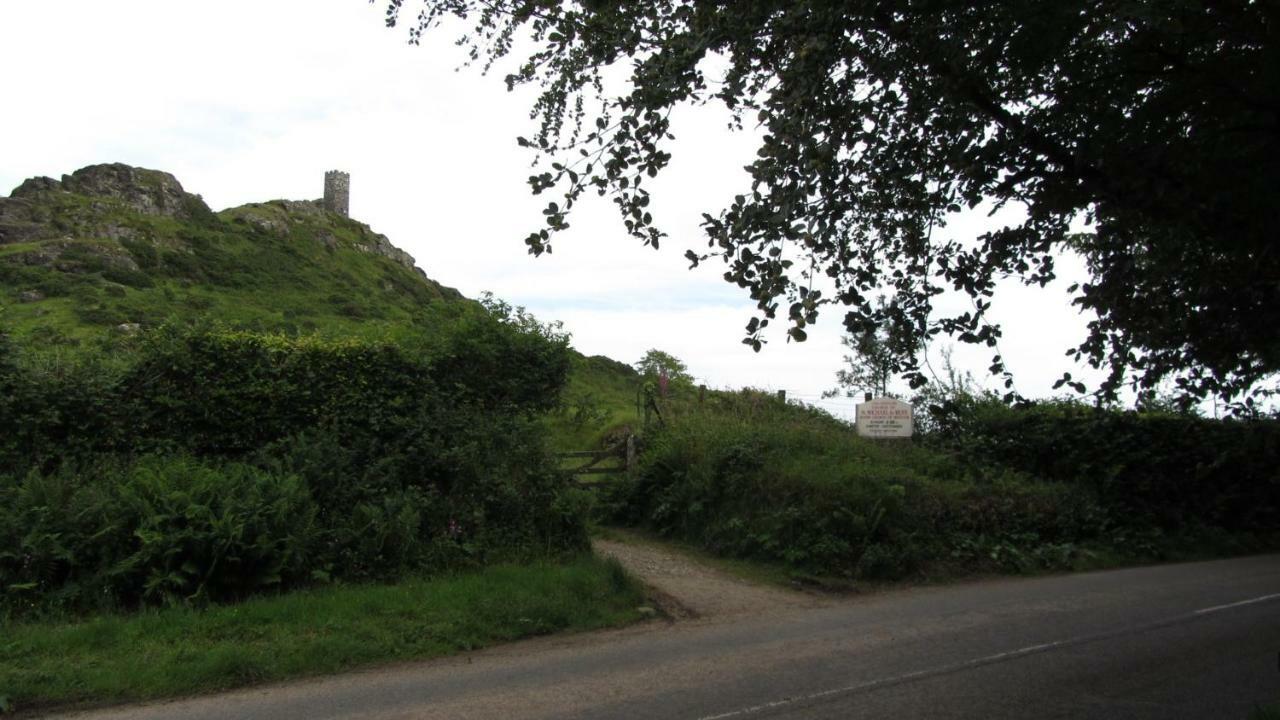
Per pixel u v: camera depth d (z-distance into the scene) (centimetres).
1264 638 779
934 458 1507
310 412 1096
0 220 5103
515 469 1146
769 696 608
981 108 562
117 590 816
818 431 1602
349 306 5334
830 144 484
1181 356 645
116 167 6388
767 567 1167
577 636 824
